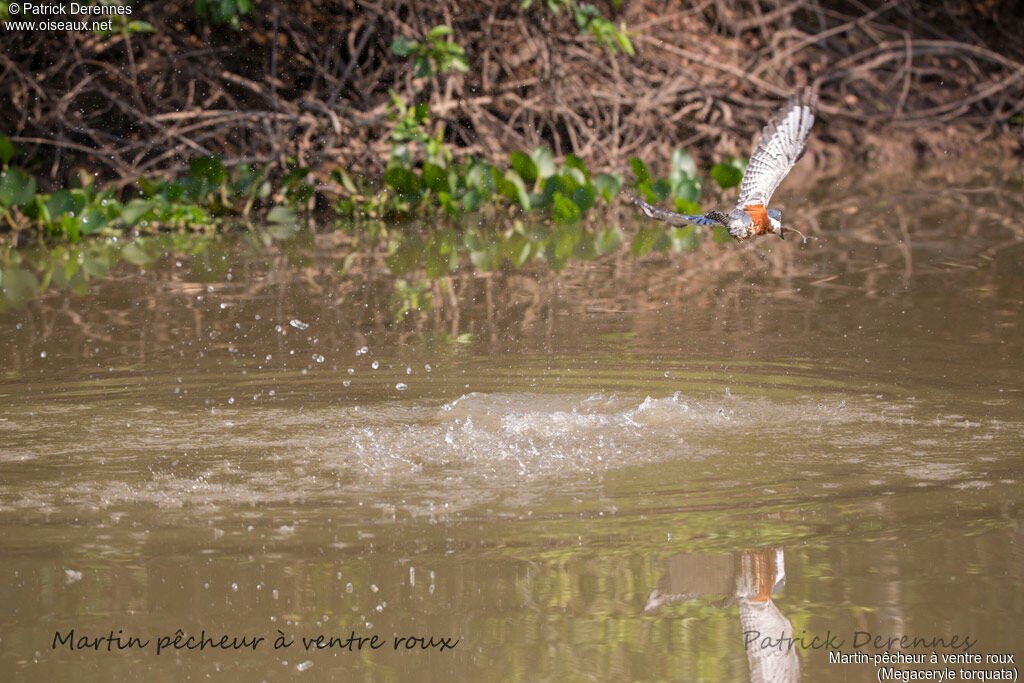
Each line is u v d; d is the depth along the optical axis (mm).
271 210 22094
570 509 7598
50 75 23703
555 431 9312
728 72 29906
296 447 9008
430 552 6934
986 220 20281
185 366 11508
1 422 9656
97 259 18203
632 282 16016
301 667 5684
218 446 9023
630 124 28156
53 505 7770
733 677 5477
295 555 6934
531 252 18719
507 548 6992
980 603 6160
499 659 5699
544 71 26625
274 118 24359
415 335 12883
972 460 8414
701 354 11812
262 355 11969
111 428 9500
